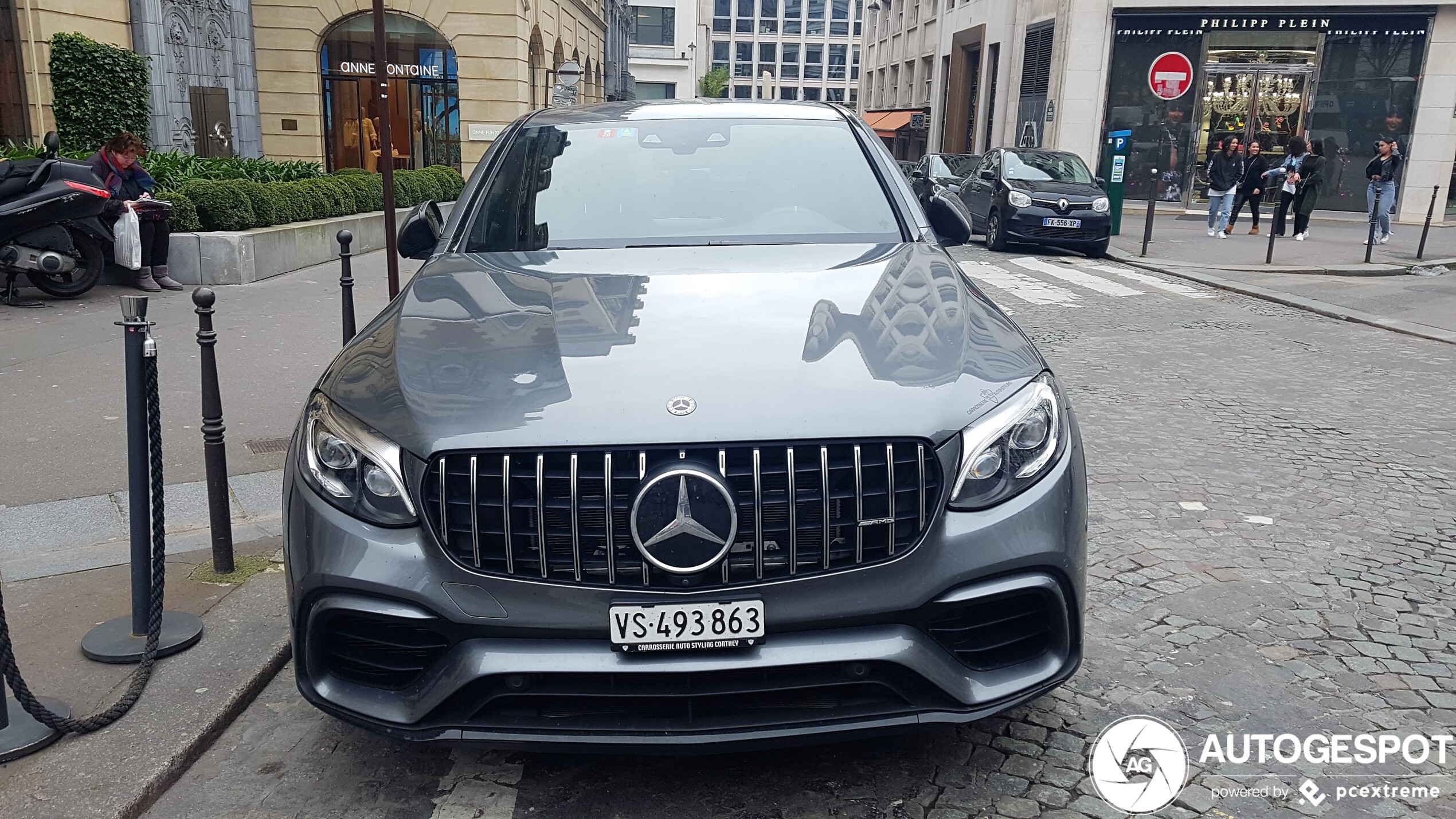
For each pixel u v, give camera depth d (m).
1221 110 25.19
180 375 6.98
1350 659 3.54
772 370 2.57
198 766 2.91
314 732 3.09
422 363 2.71
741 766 2.90
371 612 2.44
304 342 8.09
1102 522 4.84
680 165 4.11
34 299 9.53
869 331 2.81
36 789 2.70
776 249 3.65
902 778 2.84
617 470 2.38
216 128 20.03
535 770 2.89
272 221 12.11
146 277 10.24
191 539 4.36
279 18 23.47
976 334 2.87
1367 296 11.95
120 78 14.84
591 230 3.81
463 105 24.39
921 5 42.16
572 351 2.69
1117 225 18.58
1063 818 2.68
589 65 38.19
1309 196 18.19
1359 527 4.82
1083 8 25.12
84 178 9.12
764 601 2.39
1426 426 6.60
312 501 2.56
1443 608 3.96
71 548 4.29
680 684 2.44
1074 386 7.58
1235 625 3.79
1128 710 3.20
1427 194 24.28
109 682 3.21
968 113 36.38
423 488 2.42
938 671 2.46
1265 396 7.37
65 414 5.99
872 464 2.43
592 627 2.40
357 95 24.52
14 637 3.50
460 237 3.82
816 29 121.81
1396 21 23.84
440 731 2.46
